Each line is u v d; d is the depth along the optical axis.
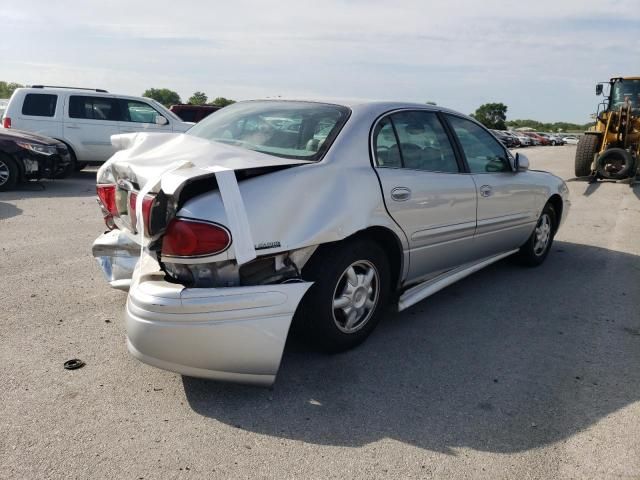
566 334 3.85
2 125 11.30
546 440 2.60
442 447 2.53
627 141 13.11
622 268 5.57
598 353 3.56
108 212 3.66
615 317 4.20
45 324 3.70
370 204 3.24
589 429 2.69
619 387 3.12
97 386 2.96
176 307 2.56
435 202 3.76
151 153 3.33
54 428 2.57
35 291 4.30
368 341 3.63
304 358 3.36
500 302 4.47
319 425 2.68
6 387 2.91
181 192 2.65
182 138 3.54
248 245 2.64
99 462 2.35
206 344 2.60
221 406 2.81
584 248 6.45
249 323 2.64
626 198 10.58
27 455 2.38
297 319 3.18
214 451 2.46
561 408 2.88
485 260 4.75
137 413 2.72
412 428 2.67
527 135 63.72
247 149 3.38
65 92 11.34
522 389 3.07
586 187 12.20
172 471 2.32
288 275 2.90
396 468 2.38
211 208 2.62
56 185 10.25
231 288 2.64
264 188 2.79
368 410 2.82
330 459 2.42
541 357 3.48
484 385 3.10
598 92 13.88
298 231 2.85
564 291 4.80
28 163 9.39
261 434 2.59
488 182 4.39
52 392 2.88
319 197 2.99
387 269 3.52
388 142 3.60
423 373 3.22
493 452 2.50
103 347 3.40
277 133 3.51
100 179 3.66
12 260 5.11
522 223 5.01
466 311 4.25
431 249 3.88
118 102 11.72
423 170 3.79
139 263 2.90
